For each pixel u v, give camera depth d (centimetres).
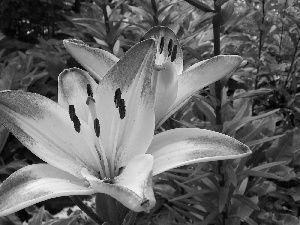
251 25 83
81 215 66
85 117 32
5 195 26
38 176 28
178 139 28
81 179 28
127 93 28
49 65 109
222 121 55
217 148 26
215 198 59
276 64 78
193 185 62
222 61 30
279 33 84
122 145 29
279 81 85
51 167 29
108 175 29
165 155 28
